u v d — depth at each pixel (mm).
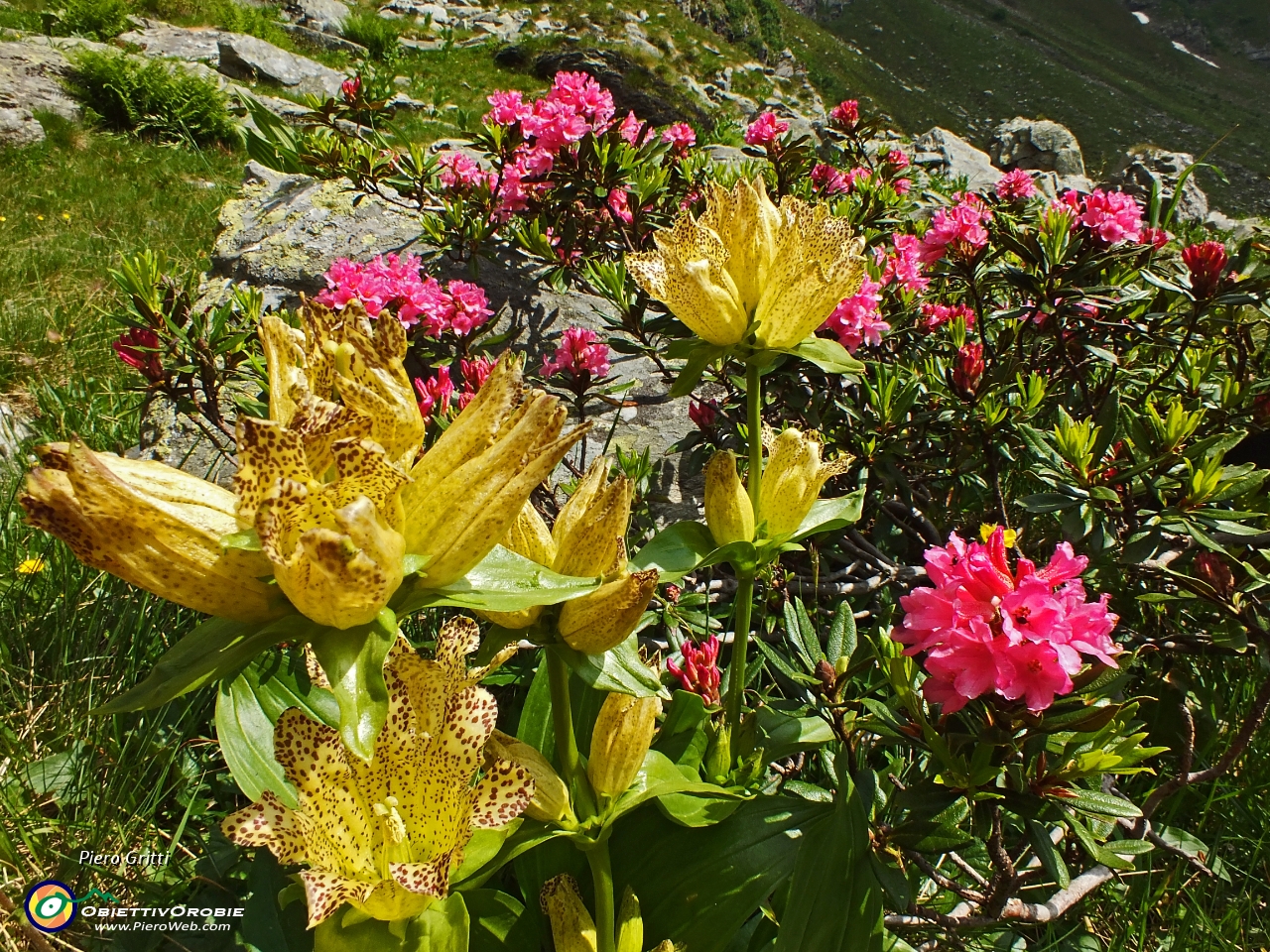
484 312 3564
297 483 1080
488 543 1209
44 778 2420
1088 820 1868
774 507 1899
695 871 1745
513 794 1341
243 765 1888
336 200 4500
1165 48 105625
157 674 1156
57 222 8328
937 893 2234
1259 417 2850
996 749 1709
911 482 3346
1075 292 3078
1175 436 2412
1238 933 2189
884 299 3445
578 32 29156
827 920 1597
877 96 59000
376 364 1270
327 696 2037
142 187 9805
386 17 24781
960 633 1535
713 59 30984
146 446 3787
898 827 1851
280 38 19156
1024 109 65250
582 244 4164
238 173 11055
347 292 3248
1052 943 2172
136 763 2428
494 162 4430
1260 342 3838
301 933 1840
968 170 12594
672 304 1791
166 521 1115
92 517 1082
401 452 1257
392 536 1110
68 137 11133
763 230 1767
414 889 1226
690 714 2053
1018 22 103125
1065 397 3400
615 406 3861
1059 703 1660
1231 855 2438
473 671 1332
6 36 14383
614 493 1409
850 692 2453
